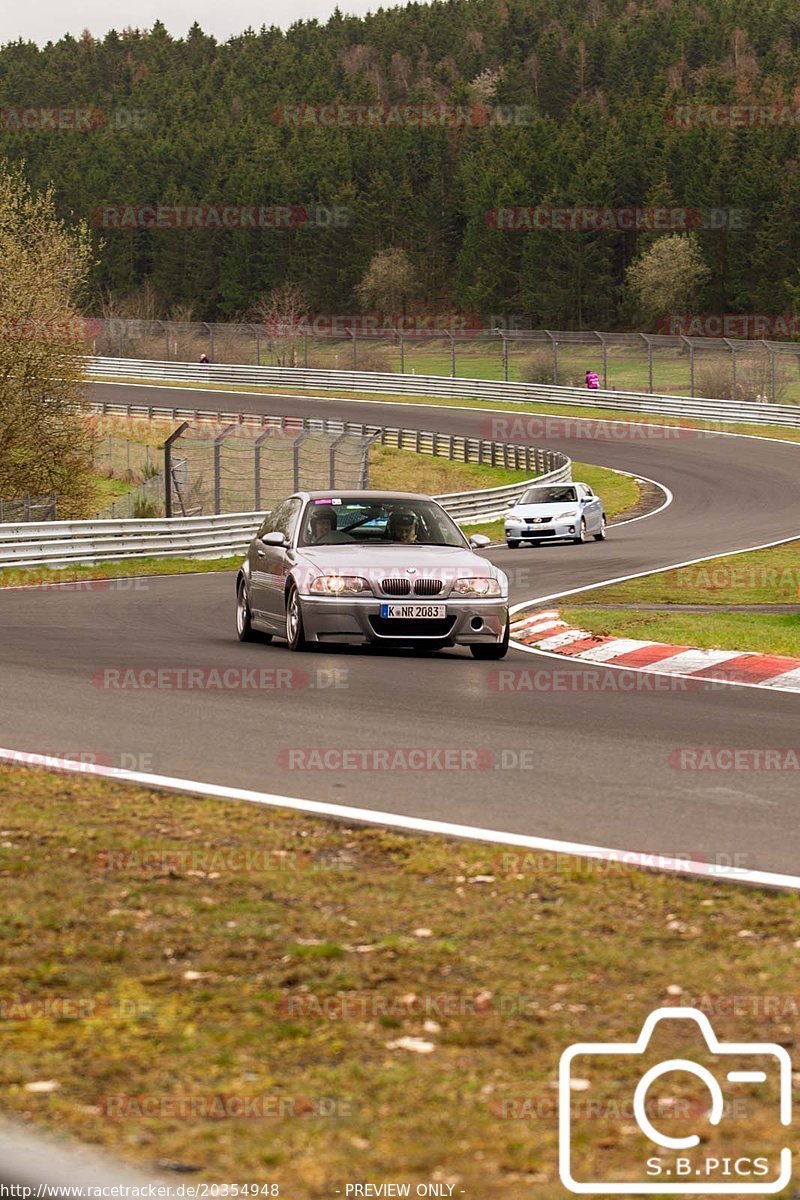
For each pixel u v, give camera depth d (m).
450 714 24.56
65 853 14.95
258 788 18.38
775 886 13.89
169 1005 10.48
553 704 26.08
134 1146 8.09
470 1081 9.12
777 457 129.25
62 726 22.91
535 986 10.98
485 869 14.48
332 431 149.75
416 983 11.03
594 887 13.84
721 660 33.25
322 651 34.16
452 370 181.50
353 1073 9.22
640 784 18.88
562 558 70.81
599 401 167.12
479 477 131.00
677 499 109.50
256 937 12.15
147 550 74.31
